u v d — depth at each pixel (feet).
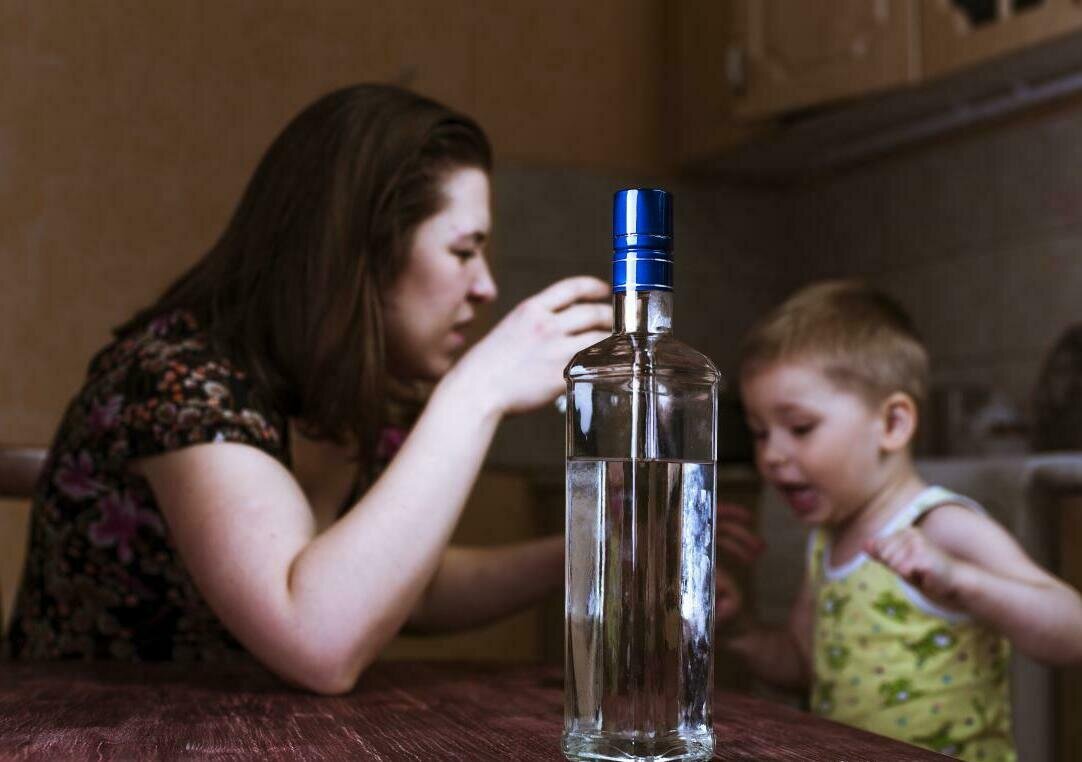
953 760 1.98
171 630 3.81
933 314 8.66
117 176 8.30
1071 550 5.56
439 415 3.04
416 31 9.08
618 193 1.99
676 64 9.71
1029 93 7.54
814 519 5.06
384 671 3.09
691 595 1.91
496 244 9.20
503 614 3.99
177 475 3.21
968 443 7.44
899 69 7.48
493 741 2.09
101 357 3.86
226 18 8.58
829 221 9.70
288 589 2.82
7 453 4.40
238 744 2.06
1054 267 7.72
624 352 1.91
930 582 4.04
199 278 3.85
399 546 2.86
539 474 9.02
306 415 3.71
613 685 1.88
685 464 1.92
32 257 8.10
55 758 1.93
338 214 3.60
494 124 9.29
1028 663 5.17
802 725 2.31
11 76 8.09
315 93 8.77
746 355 5.28
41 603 3.86
